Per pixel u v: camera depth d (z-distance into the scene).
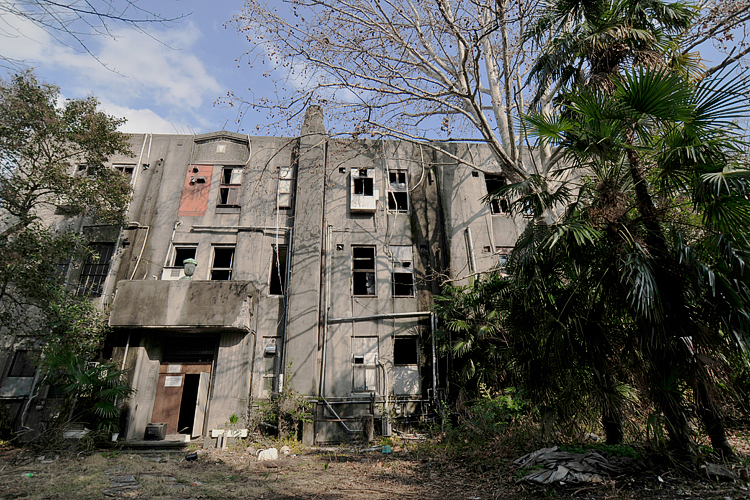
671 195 6.29
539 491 5.56
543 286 6.55
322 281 15.01
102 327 12.57
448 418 12.09
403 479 7.31
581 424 6.72
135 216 15.40
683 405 5.46
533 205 7.22
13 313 13.38
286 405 12.69
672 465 5.46
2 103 11.16
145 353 13.03
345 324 14.48
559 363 6.21
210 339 14.08
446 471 7.54
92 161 13.49
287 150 16.86
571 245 6.31
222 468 8.75
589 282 6.23
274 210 15.82
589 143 6.08
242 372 13.02
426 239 15.89
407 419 13.43
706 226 5.78
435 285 15.29
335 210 16.03
